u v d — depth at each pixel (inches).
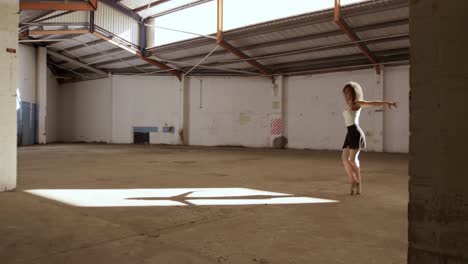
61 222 123.0
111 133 808.9
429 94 50.4
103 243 100.4
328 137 597.9
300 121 631.2
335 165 331.6
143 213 137.4
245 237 107.3
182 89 731.4
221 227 118.3
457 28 48.0
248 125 684.7
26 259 87.7
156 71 743.7
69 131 904.9
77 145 705.0
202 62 651.5
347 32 451.5
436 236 49.8
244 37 523.2
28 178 231.5
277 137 649.0
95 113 845.2
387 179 239.6
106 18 582.6
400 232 112.8
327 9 442.3
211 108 716.7
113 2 593.0
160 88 761.6
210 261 87.2
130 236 107.4
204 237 107.0
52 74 869.8
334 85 591.5
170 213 137.7
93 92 849.5
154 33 649.6
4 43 175.6
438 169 49.6
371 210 144.3
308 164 341.4
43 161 357.7
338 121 586.9
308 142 621.0
